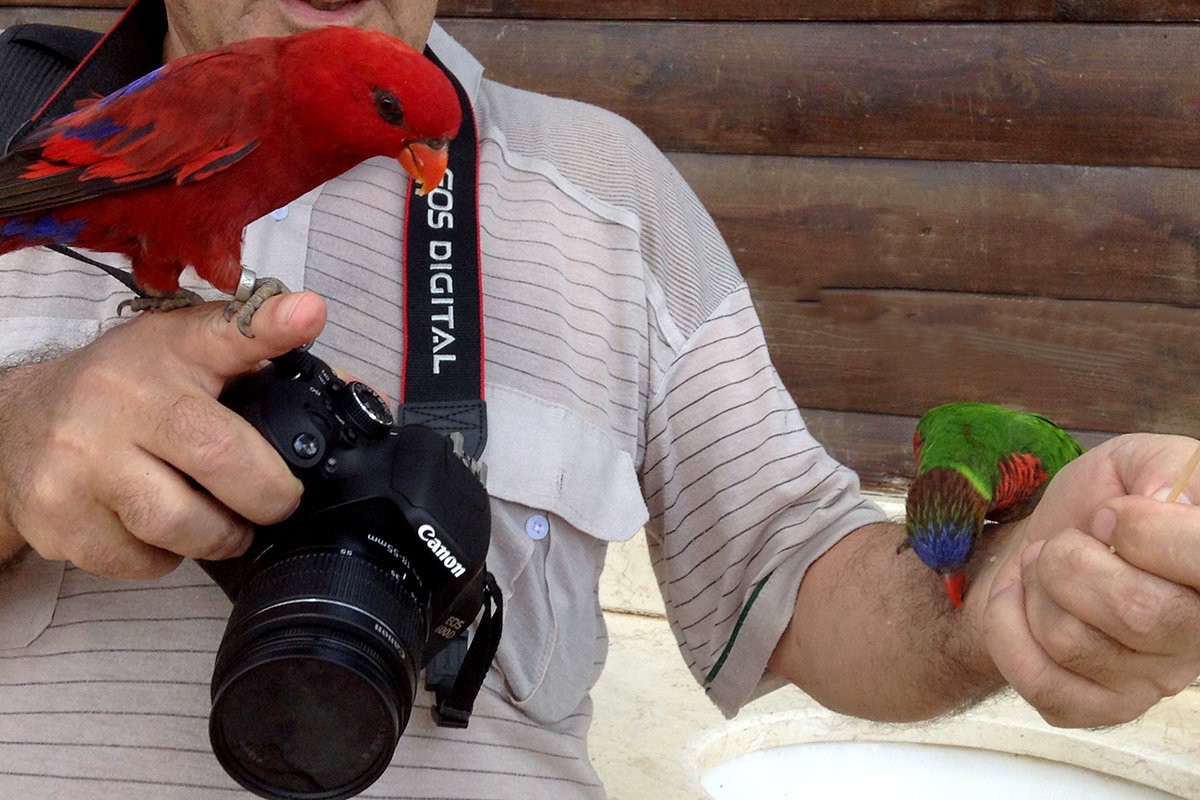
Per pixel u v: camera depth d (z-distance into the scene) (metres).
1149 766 2.57
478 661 1.29
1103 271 3.30
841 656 1.53
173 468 1.07
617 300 1.69
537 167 1.72
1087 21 3.16
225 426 1.04
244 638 1.03
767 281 3.42
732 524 1.69
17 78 1.56
